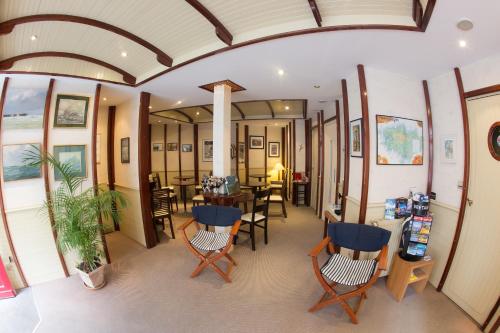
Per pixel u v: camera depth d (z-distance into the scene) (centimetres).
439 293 237
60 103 268
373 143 250
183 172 704
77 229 240
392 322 197
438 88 255
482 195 210
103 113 423
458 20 158
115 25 208
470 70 221
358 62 239
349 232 234
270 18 186
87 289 246
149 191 356
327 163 469
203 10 179
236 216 277
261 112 568
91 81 283
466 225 222
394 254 248
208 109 520
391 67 245
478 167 214
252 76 285
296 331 187
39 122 257
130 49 250
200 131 703
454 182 237
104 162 425
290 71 267
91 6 183
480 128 212
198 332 185
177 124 698
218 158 323
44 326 194
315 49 212
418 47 200
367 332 186
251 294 234
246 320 198
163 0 178
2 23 176
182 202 656
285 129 734
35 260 257
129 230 391
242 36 205
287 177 702
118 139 414
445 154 248
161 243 365
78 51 248
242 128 713
